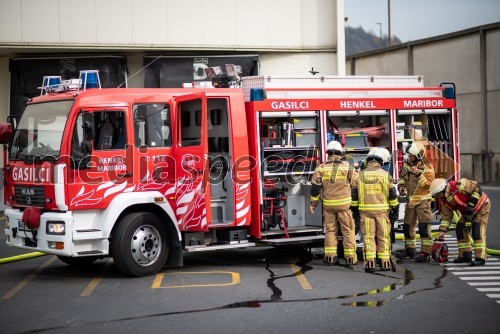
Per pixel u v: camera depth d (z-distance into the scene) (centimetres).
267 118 1120
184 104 1054
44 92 1084
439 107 1247
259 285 934
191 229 1030
